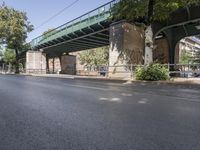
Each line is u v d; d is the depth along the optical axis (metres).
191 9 27.75
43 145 4.04
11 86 15.33
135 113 6.66
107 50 69.81
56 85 16.56
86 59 69.12
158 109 7.30
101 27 35.66
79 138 4.42
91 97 9.97
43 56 64.12
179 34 36.81
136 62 30.94
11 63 87.19
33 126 5.25
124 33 30.03
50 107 7.52
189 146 4.03
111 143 4.15
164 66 24.09
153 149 3.88
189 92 12.66
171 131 4.91
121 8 23.73
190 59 65.94
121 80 23.98
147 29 23.52
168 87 16.08
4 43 65.81
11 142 4.20
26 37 66.12
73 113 6.61
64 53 68.62
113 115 6.38
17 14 64.44
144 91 12.80
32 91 12.25
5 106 7.68
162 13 22.20
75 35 42.69
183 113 6.71
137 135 4.62
